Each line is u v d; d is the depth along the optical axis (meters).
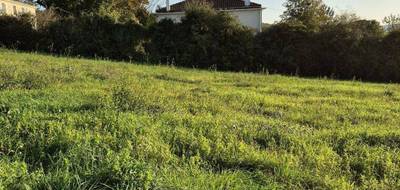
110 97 7.99
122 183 4.06
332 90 13.35
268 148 6.03
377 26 21.72
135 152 5.16
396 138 6.90
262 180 4.86
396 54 21.05
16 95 7.85
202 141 5.82
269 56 21.53
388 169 5.44
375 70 21.22
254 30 22.58
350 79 21.05
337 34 21.44
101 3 32.03
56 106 7.17
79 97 8.27
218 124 6.90
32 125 5.72
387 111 9.69
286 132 6.75
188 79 13.81
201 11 21.84
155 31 21.95
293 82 15.42
